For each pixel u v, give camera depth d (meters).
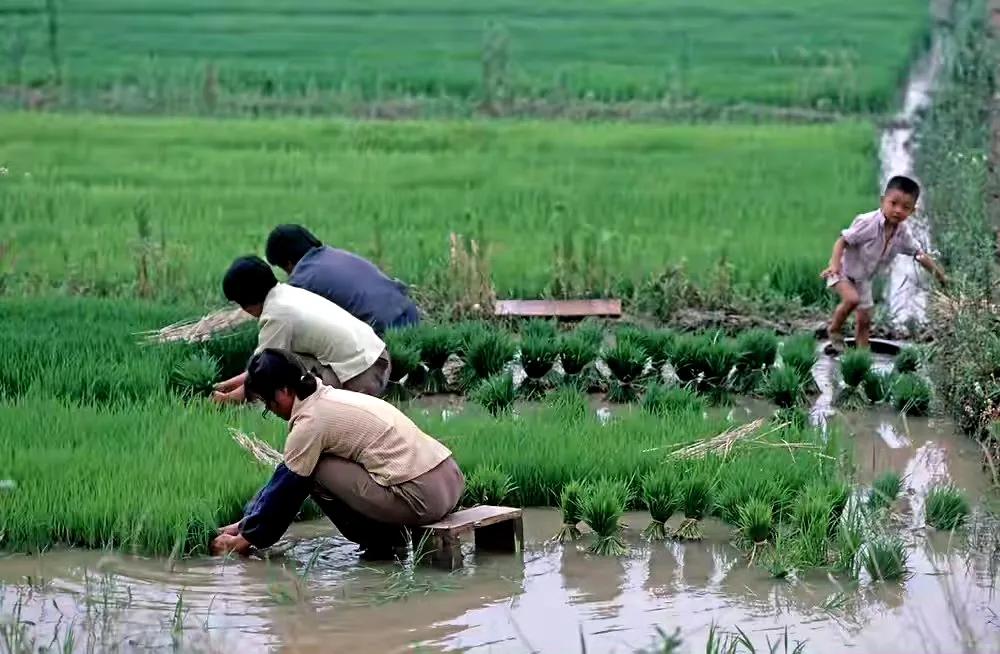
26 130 32.44
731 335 17.12
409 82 40.69
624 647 8.61
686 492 10.62
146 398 13.36
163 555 10.19
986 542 10.53
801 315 17.75
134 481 10.91
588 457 11.66
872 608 9.30
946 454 12.83
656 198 24.59
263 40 48.56
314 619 9.05
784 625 9.01
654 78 41.38
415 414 13.13
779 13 54.66
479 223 20.03
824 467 11.58
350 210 23.53
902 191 15.44
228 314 14.64
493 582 9.76
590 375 15.11
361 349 12.32
